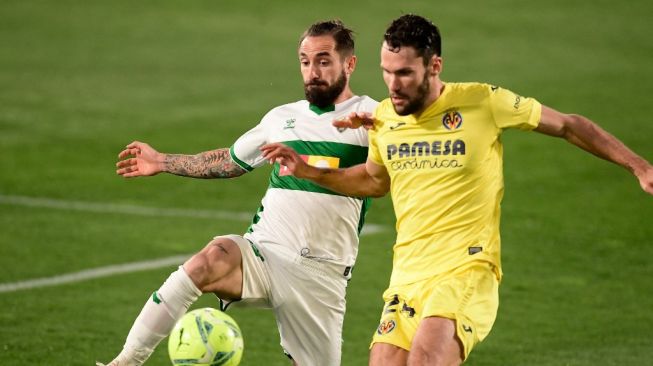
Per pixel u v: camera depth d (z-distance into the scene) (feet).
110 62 240.73
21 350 94.79
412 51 66.95
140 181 164.66
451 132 68.85
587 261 129.08
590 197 157.17
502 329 104.42
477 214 68.90
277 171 81.66
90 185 161.79
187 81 227.20
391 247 133.80
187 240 135.44
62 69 233.76
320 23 80.28
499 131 69.26
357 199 80.28
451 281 67.97
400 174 70.38
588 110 208.03
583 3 297.74
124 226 141.38
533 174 169.07
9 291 113.39
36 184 161.38
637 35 269.64
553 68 240.73
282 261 79.15
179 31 267.39
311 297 80.18
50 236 135.64
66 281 117.50
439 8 288.10
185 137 188.14
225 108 207.82
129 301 111.04
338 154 79.66
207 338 75.05
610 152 67.82
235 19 278.05
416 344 65.26
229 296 77.92
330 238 79.82
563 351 97.81
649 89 224.33
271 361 94.43
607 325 105.81
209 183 164.66
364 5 289.33
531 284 119.65
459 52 252.42
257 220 81.71
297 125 80.84
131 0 293.43
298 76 232.73
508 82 229.25
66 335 99.55
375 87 221.87
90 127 193.47
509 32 269.64
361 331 103.65
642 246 135.23
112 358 93.76
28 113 201.16
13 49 248.73
